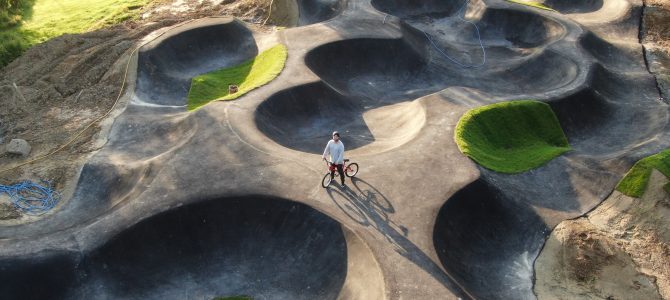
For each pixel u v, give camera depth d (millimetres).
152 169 16375
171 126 20484
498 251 15789
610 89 24281
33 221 15719
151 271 14086
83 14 34688
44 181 17562
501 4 32438
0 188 17047
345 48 26625
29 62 27625
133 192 15430
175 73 25906
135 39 28781
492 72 27203
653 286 14891
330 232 14078
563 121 21719
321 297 13344
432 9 35312
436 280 12188
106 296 13352
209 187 15430
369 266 12750
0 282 12875
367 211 14430
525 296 14453
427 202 14930
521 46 30172
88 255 13422
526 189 17547
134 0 36719
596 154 20047
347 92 24844
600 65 25125
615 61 27172
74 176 17766
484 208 16234
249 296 13930
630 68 26500
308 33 27609
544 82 25766
